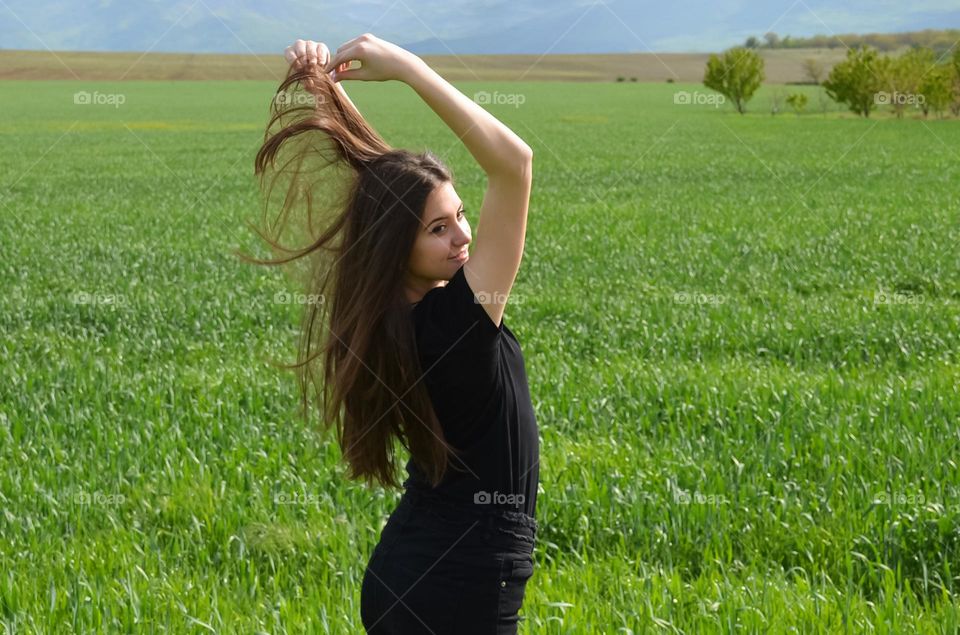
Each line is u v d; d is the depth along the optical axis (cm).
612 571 534
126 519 627
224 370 998
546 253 1809
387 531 305
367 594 303
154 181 3444
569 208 2564
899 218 2264
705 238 1983
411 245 280
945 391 859
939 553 550
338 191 297
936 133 5625
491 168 271
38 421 820
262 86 12256
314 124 290
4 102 9312
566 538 592
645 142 5191
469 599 287
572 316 1271
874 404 823
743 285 1528
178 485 671
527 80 14612
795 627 456
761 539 574
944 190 2902
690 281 1560
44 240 2056
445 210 283
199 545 586
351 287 282
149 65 16638
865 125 6391
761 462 685
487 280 276
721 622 462
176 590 511
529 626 461
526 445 295
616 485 647
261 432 796
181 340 1166
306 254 295
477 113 269
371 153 296
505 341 296
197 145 5138
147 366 1055
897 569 526
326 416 304
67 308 1346
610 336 1148
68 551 568
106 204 2755
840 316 1229
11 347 1130
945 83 7075
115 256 1822
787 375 961
